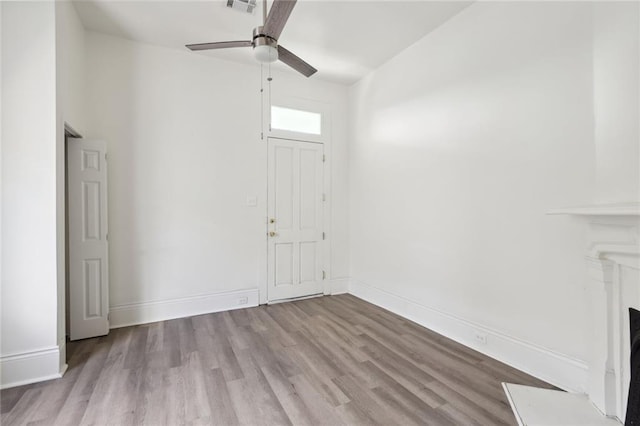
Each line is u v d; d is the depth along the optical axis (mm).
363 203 4262
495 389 2107
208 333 3059
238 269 3854
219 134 3729
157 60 3422
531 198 2295
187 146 3566
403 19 2943
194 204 3609
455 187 2906
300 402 1968
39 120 2227
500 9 2492
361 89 4285
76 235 2871
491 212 2582
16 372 2156
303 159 4258
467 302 2801
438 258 3096
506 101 2457
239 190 3846
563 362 2104
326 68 3975
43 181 2234
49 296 2248
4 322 2148
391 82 3719
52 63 2256
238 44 2277
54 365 2248
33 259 2213
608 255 1771
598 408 1838
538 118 2244
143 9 2793
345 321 3393
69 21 2617
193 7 2766
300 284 4258
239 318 3488
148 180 3389
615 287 1763
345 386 2141
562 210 1764
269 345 2783
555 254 2156
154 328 3186
